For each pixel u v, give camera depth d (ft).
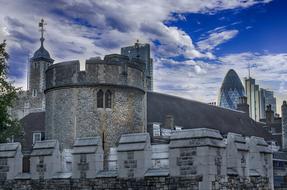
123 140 74.95
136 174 72.49
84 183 76.95
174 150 69.62
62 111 96.48
